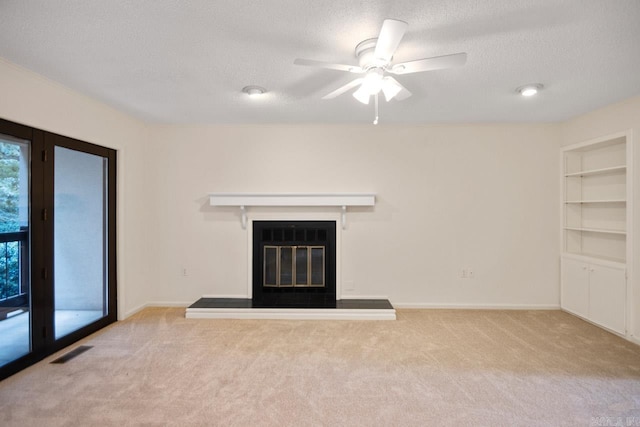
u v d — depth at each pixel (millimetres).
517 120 4156
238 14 1919
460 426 2020
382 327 3691
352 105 3562
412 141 4367
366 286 4414
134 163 4160
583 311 3912
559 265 4309
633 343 3252
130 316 4047
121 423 2033
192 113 3895
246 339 3348
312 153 4398
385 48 1937
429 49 2318
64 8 1855
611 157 3799
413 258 4395
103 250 3707
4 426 1997
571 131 4094
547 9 1865
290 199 4285
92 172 3543
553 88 3051
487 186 4348
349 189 4402
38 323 2877
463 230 4367
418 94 3201
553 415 2117
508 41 2209
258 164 4406
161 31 2104
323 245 4469
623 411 2156
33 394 2346
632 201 3297
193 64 2576
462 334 3482
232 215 4426
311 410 2170
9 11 1878
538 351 3068
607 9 1863
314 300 4316
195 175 4406
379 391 2396
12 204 2686
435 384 2490
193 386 2455
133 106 3639
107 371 2680
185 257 4430
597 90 3090
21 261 2766
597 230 3674
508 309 4332
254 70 2682
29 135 2785
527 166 4316
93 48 2324
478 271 4367
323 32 2109
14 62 2547
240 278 4438
